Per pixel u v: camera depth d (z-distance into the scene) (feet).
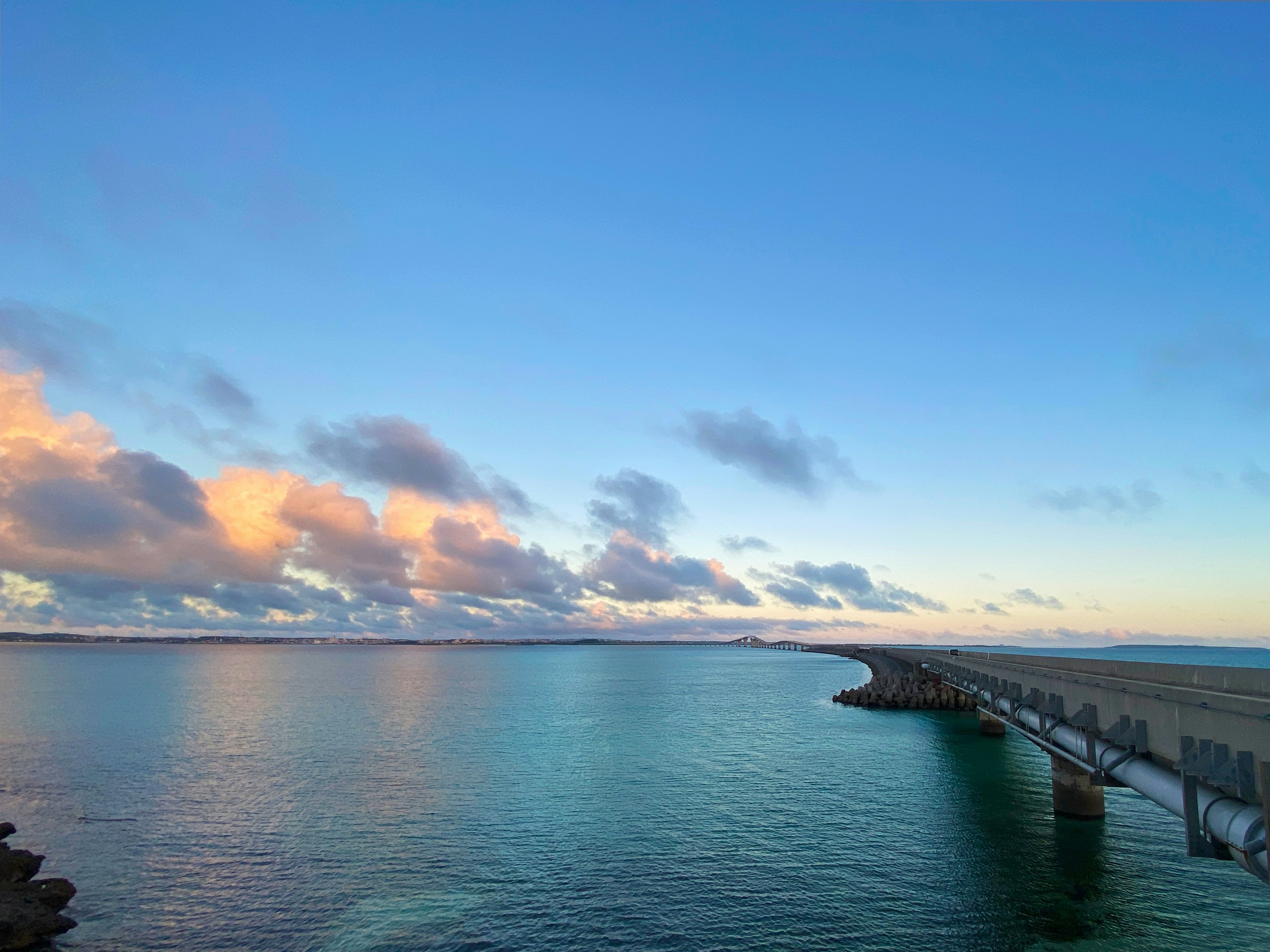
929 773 144.46
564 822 108.17
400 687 407.85
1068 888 80.23
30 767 157.17
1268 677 49.49
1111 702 72.49
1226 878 83.10
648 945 67.72
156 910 77.87
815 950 66.23
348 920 74.64
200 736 204.33
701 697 332.80
